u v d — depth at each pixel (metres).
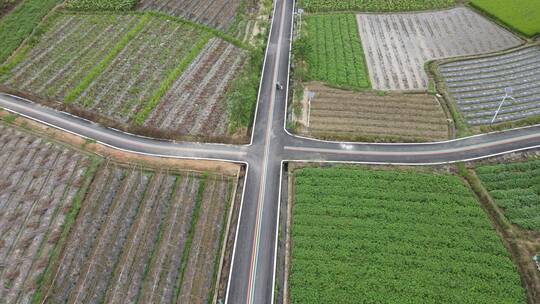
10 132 53.62
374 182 47.38
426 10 79.81
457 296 37.44
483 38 72.19
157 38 71.44
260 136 53.78
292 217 44.66
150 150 51.94
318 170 48.75
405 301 37.19
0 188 46.41
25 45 69.50
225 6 81.06
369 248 41.16
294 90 61.34
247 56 68.31
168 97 59.91
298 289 38.19
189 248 42.34
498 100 59.22
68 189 46.69
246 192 47.22
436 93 60.78
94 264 39.91
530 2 78.44
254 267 40.66
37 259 40.25
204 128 55.31
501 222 43.66
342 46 70.56
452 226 43.12
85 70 64.62
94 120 55.94
